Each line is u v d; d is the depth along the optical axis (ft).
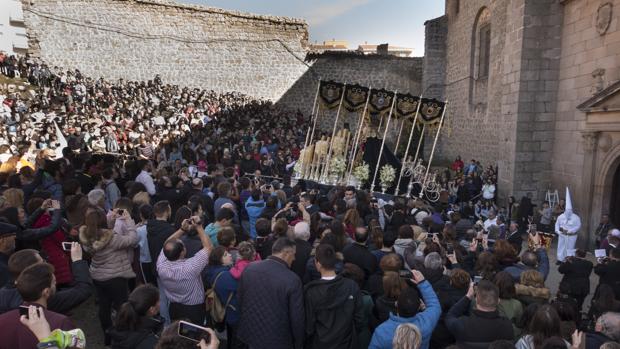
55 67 75.82
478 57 71.56
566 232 34.04
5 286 11.23
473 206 45.93
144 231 18.26
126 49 81.97
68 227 17.71
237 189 27.04
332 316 11.66
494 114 63.31
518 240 26.03
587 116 38.32
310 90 89.10
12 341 8.63
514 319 13.19
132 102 68.59
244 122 74.28
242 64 87.30
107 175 24.70
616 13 36.52
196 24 84.84
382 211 25.89
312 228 19.47
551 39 45.09
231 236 15.40
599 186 37.70
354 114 86.38
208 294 14.69
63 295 10.80
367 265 15.20
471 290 12.41
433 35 85.35
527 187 46.57
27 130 47.19
